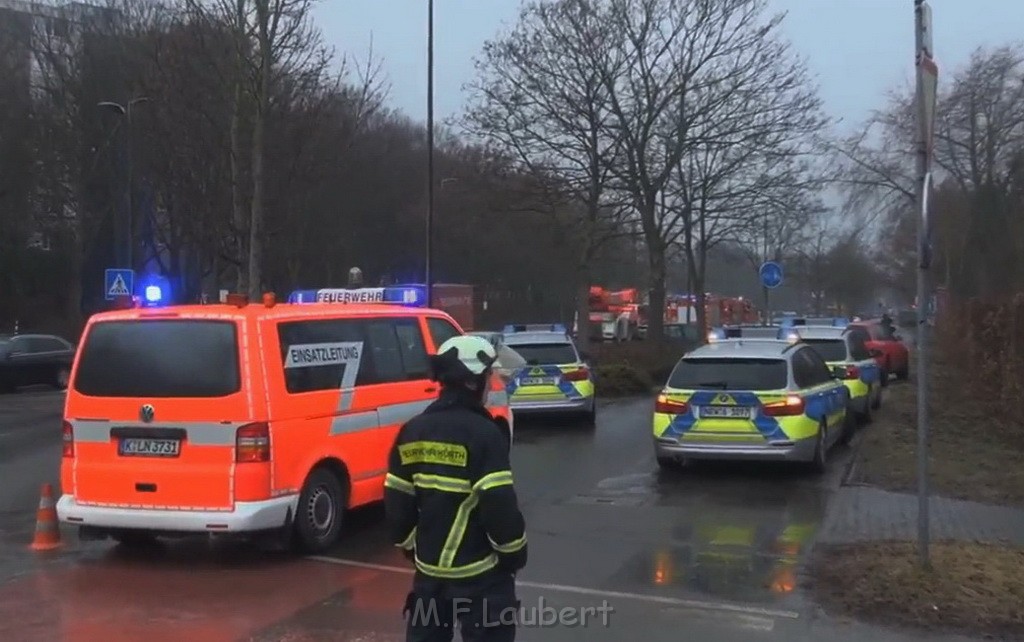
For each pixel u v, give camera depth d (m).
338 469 8.80
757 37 27.27
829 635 6.24
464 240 50.72
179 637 6.18
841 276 66.56
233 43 19.84
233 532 7.82
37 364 29.47
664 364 27.75
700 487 11.51
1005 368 15.88
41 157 41.28
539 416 18.00
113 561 8.21
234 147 20.05
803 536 8.91
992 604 6.64
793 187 28.66
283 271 40.00
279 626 6.40
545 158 27.20
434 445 3.97
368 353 9.26
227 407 7.89
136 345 8.16
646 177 27.64
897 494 10.89
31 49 41.00
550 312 54.31
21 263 46.03
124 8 37.38
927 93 7.10
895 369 27.72
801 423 11.70
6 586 7.42
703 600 6.97
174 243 34.97
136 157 31.86
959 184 38.75
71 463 8.20
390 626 6.40
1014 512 9.90
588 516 9.90
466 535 3.96
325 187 34.94
